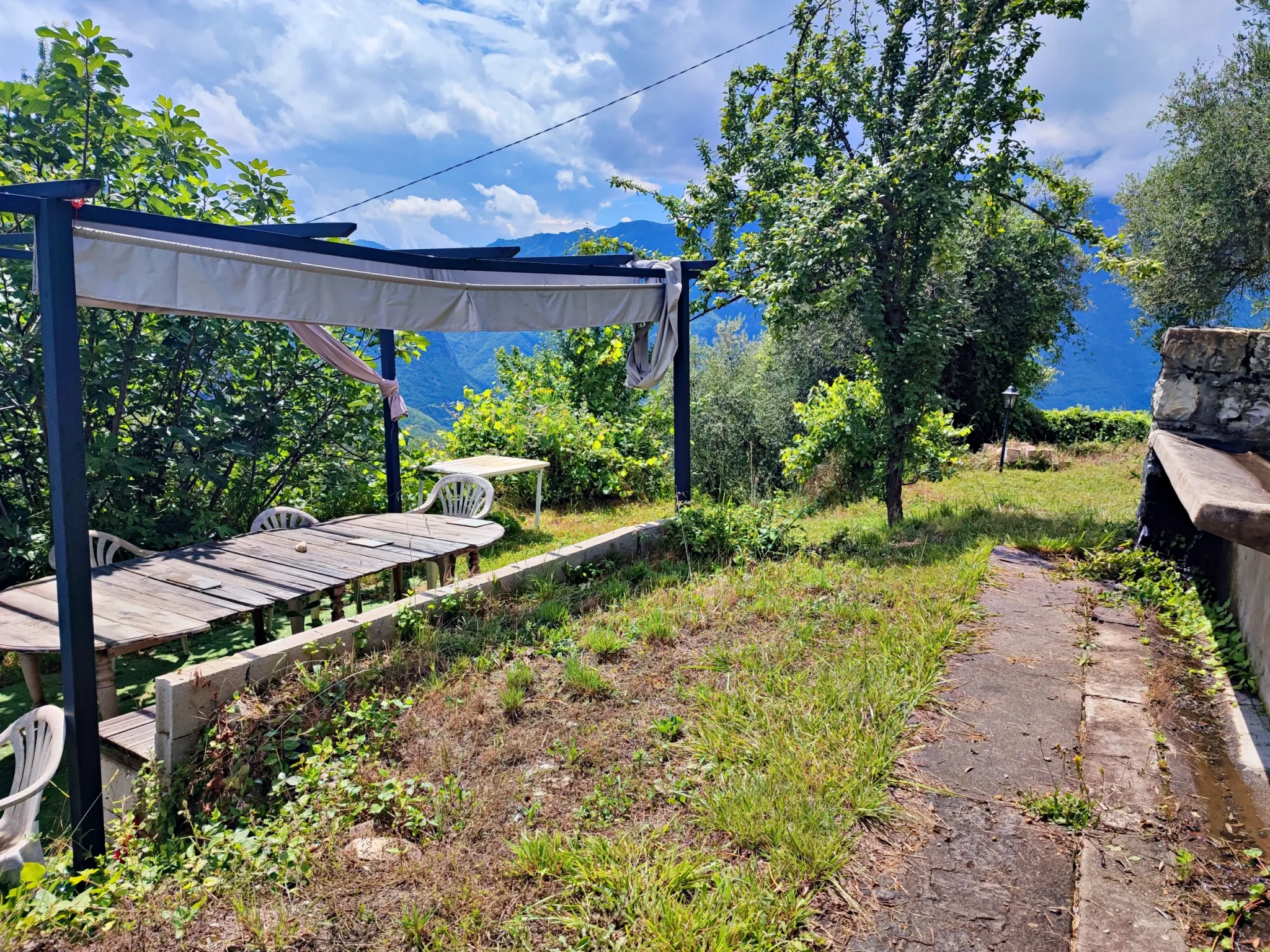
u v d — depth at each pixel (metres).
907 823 2.35
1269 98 12.66
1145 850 2.21
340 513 7.96
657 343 6.21
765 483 12.48
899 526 6.68
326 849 2.41
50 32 5.48
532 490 9.71
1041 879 2.11
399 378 8.25
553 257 6.07
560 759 2.86
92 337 5.76
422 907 2.11
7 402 5.63
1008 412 12.27
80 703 2.84
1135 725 2.94
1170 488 4.78
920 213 6.24
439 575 5.44
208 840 2.56
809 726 2.89
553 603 4.45
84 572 2.86
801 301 6.28
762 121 7.47
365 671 3.45
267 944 2.01
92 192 2.73
